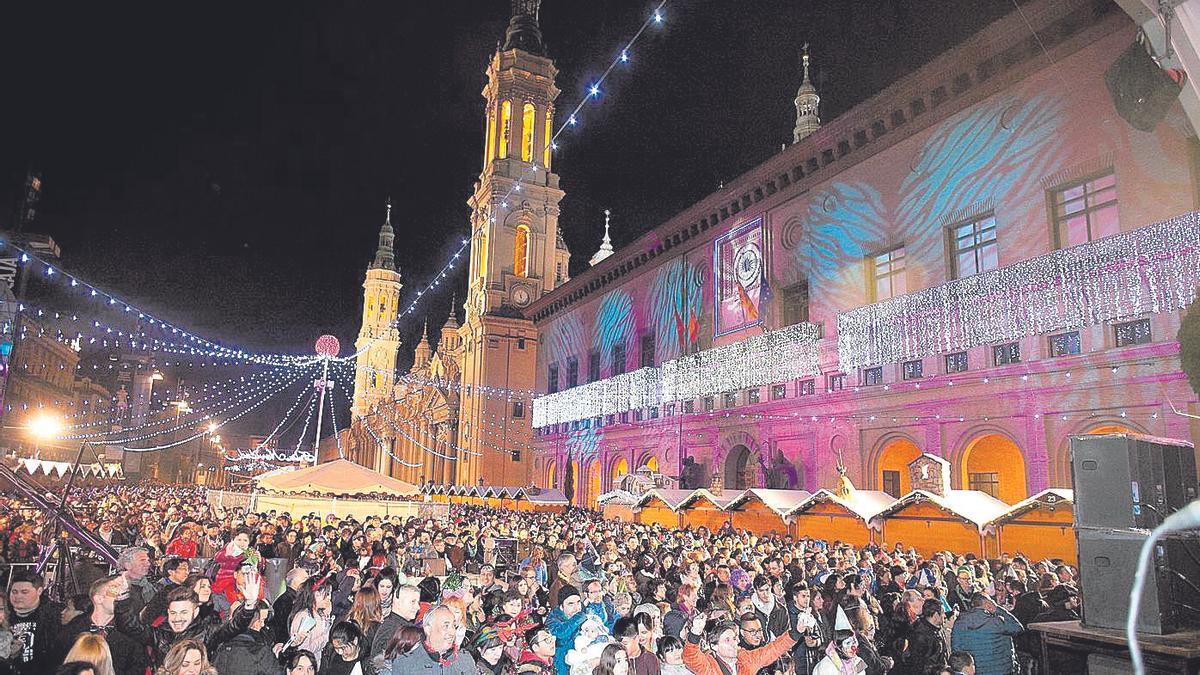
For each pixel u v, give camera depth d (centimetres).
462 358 7038
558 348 5925
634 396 4678
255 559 1205
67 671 511
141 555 929
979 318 2509
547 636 766
